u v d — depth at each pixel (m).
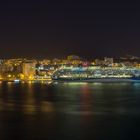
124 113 106.19
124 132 78.56
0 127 83.69
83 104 132.12
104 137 74.31
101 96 168.75
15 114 103.69
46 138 73.50
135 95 174.62
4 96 168.75
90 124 87.56
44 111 110.94
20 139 72.75
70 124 87.50
